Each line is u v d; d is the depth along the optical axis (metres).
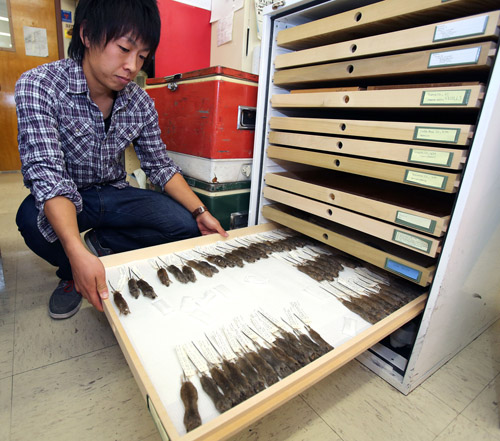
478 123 0.74
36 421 0.87
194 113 1.51
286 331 0.81
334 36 1.09
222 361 0.71
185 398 0.60
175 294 0.93
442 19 0.89
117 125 1.27
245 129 1.50
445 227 0.84
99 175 1.31
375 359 1.15
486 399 1.06
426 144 0.95
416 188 1.31
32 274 1.61
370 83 1.20
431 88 0.81
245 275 1.07
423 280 0.91
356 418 0.96
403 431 0.93
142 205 1.42
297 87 1.34
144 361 0.70
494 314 1.47
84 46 1.04
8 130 3.74
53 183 0.93
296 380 0.64
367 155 0.98
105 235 1.49
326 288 1.03
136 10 0.88
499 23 0.69
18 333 1.20
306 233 1.26
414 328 1.07
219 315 0.86
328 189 1.13
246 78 1.43
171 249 1.19
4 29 3.41
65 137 1.15
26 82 1.02
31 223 1.18
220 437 0.53
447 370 1.18
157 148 1.44
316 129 1.13
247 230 1.41
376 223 1.00
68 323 1.28
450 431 0.94
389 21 0.92
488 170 0.81
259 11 1.69
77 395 0.96
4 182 3.35
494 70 0.71
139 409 0.94
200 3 1.99
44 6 3.50
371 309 0.92
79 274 0.83
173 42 1.97
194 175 1.59
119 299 0.86
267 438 0.88
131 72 0.98
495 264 1.16
